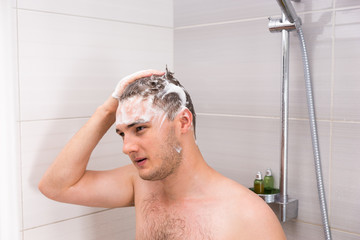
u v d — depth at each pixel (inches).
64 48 48.8
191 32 58.1
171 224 36.4
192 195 36.2
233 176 54.7
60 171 41.3
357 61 43.0
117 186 42.7
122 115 35.3
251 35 51.4
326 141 45.9
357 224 44.2
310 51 46.5
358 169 43.7
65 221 50.1
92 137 41.9
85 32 50.6
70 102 49.7
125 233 56.4
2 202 45.8
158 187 38.9
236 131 53.9
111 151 54.0
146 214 38.6
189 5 58.1
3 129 45.2
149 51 57.6
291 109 48.4
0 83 44.8
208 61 56.4
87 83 51.2
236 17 52.8
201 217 35.0
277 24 44.6
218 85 55.4
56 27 47.9
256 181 48.4
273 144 50.3
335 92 44.9
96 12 51.4
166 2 59.3
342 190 45.1
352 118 43.8
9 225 46.1
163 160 34.8
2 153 45.4
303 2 46.7
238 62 53.0
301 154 48.0
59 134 49.0
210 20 55.7
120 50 54.2
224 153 55.4
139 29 56.2
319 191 44.6
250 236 33.9
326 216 44.4
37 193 47.6
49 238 48.9
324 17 45.1
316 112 46.6
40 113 47.3
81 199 42.3
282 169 46.6
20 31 45.2
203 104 57.5
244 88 52.6
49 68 47.7
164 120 34.7
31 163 46.9
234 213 34.5
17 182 46.0
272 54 49.6
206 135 57.4
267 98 50.4
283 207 46.3
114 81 53.9
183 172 35.7
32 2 45.9
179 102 35.7
